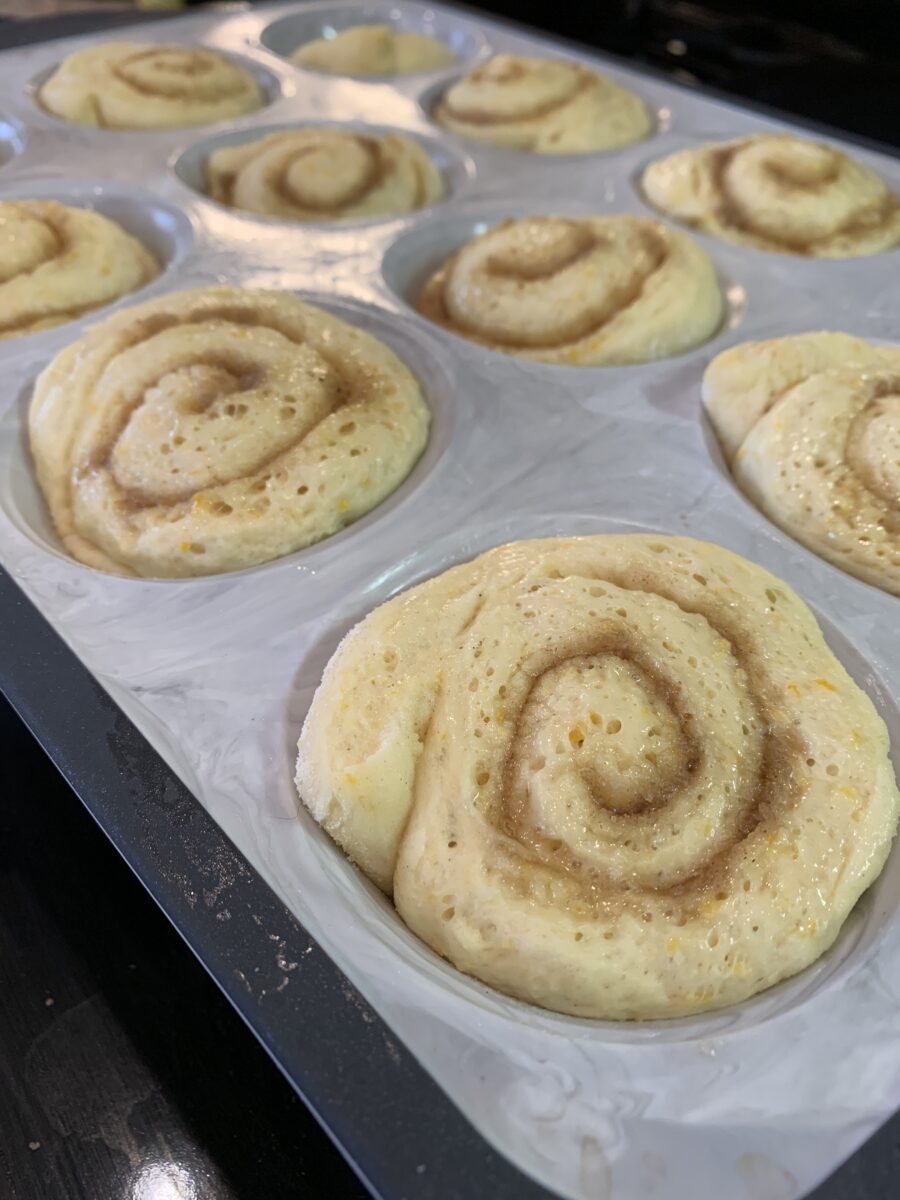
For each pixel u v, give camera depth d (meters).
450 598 0.11
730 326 0.18
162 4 0.34
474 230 0.21
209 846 0.09
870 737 0.10
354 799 0.10
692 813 0.10
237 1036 0.10
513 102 0.24
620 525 0.13
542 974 0.09
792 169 0.20
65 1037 0.10
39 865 0.12
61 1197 0.09
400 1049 0.08
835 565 0.13
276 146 0.22
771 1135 0.07
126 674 0.11
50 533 0.14
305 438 0.14
